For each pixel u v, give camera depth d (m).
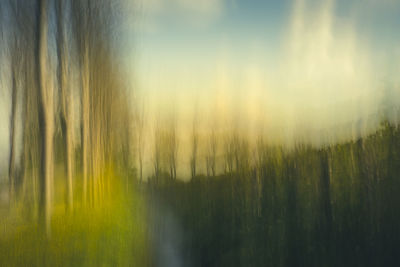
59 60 3.89
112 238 3.67
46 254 3.38
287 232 4.03
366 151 4.23
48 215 3.56
